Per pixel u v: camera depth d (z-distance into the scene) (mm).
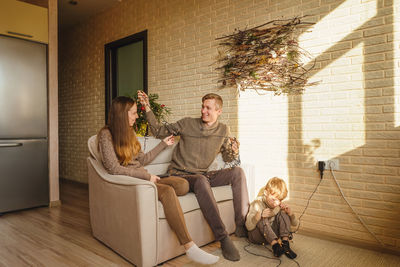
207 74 3109
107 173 2121
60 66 5270
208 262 1758
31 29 3203
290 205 2555
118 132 2084
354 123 2225
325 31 2355
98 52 4473
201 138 2447
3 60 2992
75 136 4895
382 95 2102
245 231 2381
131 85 4098
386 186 2088
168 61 3490
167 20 3502
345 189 2266
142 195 1745
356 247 2189
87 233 2461
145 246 1760
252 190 2615
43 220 2826
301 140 2490
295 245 2223
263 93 2711
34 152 3240
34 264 1877
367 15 2164
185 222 1988
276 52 2592
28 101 3184
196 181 2076
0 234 2432
